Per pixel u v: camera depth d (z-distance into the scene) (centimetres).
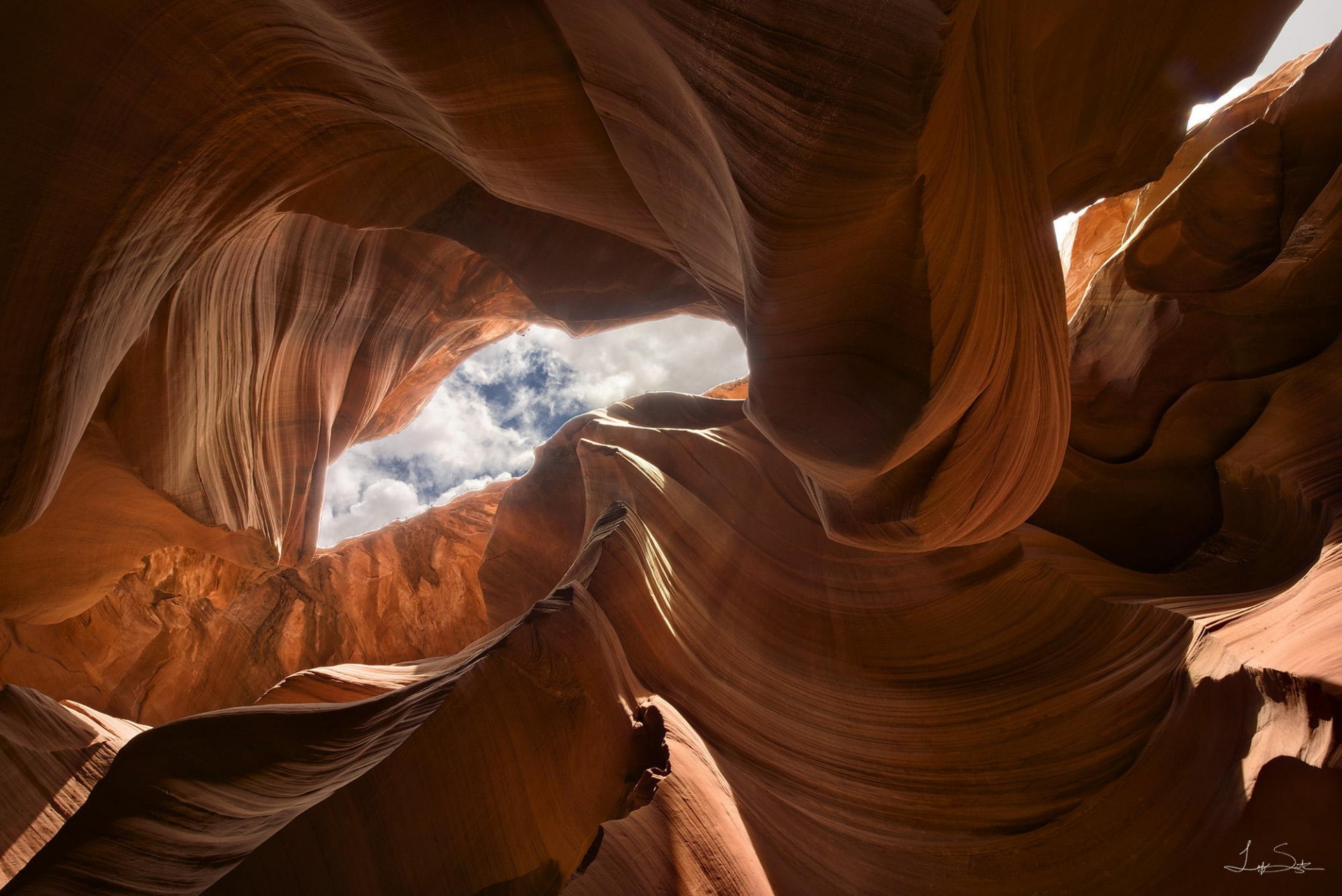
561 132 557
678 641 661
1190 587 673
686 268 696
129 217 393
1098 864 459
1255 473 749
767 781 576
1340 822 351
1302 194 770
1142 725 513
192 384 692
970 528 577
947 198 332
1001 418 490
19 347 345
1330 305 730
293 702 722
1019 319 432
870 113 287
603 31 414
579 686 497
